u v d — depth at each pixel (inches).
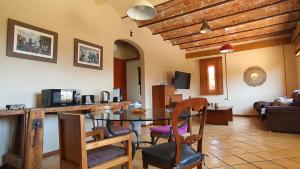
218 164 96.0
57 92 109.9
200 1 171.0
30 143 88.7
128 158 64.9
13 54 103.8
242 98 285.9
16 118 103.3
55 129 124.6
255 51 277.9
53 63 124.3
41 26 118.1
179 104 55.8
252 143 133.0
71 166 55.6
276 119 165.8
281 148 120.0
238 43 280.4
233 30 232.2
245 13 190.7
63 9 132.1
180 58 299.7
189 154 61.7
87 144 53.4
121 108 117.0
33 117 90.7
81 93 142.0
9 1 103.3
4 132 100.0
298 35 203.8
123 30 191.6
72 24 138.0
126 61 276.8
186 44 284.2
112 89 171.8
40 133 92.4
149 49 231.9
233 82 293.1
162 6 179.2
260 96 273.4
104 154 60.3
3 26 100.8
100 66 159.9
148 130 186.4
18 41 106.2
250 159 102.3
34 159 89.4
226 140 142.9
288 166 92.1
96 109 104.1
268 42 260.7
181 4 176.4
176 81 260.5
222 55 300.5
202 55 303.4
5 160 98.3
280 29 230.1
